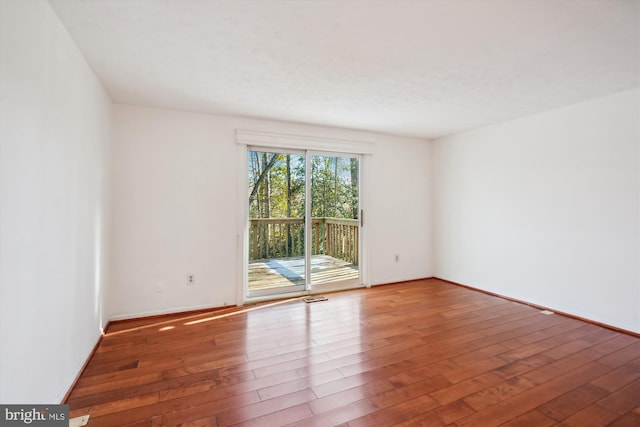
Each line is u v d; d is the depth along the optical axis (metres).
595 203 3.06
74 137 1.96
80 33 1.86
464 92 2.89
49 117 1.59
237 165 3.62
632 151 2.81
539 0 1.57
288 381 2.03
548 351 2.46
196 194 3.43
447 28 1.83
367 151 4.38
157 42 1.99
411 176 4.81
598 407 1.78
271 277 3.93
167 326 2.98
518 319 3.17
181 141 3.36
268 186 3.89
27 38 1.37
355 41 1.99
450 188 4.68
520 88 2.78
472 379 2.06
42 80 1.51
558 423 1.64
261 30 1.86
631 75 2.51
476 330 2.88
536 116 3.56
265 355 2.39
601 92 2.89
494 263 4.05
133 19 1.73
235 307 3.55
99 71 2.40
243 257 3.65
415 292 4.19
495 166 4.02
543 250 3.50
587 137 3.12
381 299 3.87
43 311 1.54
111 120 3.03
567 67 2.36
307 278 4.07
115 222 3.10
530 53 2.14
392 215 4.66
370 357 2.36
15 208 1.28
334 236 4.30
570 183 3.26
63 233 1.79
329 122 3.90
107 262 2.93
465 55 2.17
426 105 3.25
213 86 2.72
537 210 3.56
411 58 2.21
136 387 1.95
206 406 1.77
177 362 2.27
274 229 3.93
